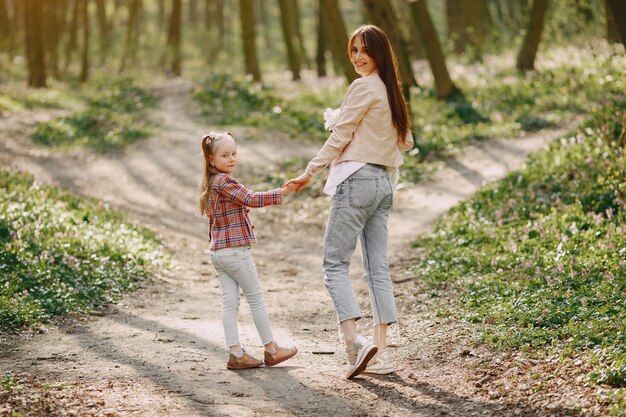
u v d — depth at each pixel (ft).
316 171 17.01
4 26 148.66
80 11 188.24
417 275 28.66
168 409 14.65
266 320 18.16
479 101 71.77
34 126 77.10
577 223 28.66
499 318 20.13
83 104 101.91
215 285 29.96
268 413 14.66
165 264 32.09
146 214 45.39
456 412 14.82
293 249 38.27
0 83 116.57
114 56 176.96
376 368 17.44
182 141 69.36
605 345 16.40
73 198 40.42
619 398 13.80
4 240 28.30
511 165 48.85
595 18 75.36
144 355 18.90
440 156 55.01
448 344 19.20
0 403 14.32
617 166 32.65
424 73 92.12
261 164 57.06
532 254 26.73
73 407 14.52
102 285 26.78
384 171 17.19
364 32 17.13
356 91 16.74
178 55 135.44
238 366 17.93
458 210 38.45
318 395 15.97
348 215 16.78
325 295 28.37
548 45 87.92
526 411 14.39
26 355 18.66
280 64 174.19
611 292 20.03
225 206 17.78
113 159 64.49
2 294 23.21
